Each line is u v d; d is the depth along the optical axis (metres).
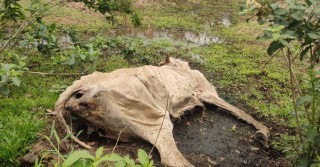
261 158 3.83
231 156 3.85
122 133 3.66
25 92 4.94
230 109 4.80
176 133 4.33
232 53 8.70
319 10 2.44
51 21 10.13
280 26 2.37
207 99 4.97
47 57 6.50
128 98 3.66
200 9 17.83
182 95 4.61
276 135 4.40
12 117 3.92
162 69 4.74
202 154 3.85
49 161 3.27
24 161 3.21
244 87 6.32
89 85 3.65
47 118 4.18
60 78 5.63
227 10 17.98
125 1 6.87
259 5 2.64
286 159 3.76
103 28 10.77
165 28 12.06
